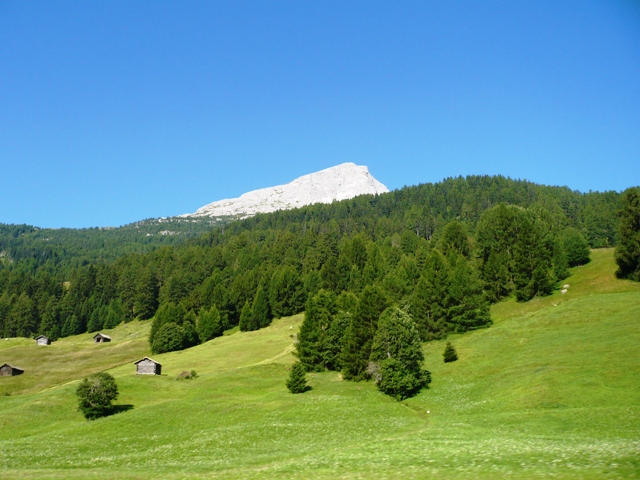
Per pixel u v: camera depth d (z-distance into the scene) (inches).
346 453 1535.4
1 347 6574.8
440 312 4613.7
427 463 1224.8
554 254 5383.9
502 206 5984.3
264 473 1280.8
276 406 2787.9
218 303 7258.9
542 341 3366.1
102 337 7199.8
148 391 3548.2
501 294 5324.8
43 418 3002.0
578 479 930.7
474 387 2829.7
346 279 6815.9
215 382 3695.9
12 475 1517.0
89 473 1508.4
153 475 1403.8
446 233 6752.0
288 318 6643.7
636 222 4616.1
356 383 3521.2
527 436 1657.2
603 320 3484.3
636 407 1910.7
